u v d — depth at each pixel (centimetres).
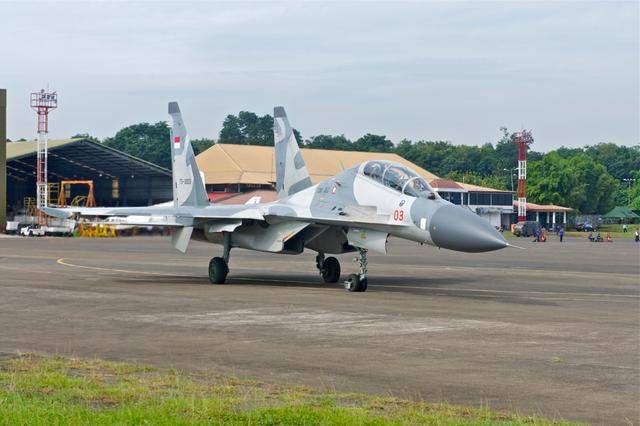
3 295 2955
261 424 1102
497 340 1922
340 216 3247
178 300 2805
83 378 1432
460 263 5416
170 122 4303
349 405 1255
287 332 2042
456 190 15300
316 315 2388
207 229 3625
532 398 1335
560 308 2631
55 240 9650
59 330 2066
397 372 1537
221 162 14550
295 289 3281
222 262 3556
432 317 2350
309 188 3603
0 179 11512
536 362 1642
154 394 1296
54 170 14212
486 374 1521
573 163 19938
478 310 2545
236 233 3616
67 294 3002
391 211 3127
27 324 2178
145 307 2584
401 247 8475
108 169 13925
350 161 15338
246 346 1825
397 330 2081
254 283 3600
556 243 10275
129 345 1833
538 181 19050
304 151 15188
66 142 12481
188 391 1325
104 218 3838
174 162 4284
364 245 3219
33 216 12306
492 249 2830
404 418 1166
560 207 17525
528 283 3725
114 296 2936
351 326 2152
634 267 5112
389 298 2917
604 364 1623
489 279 3944
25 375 1441
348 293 3117
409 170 3219
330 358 1678
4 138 11456
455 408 1251
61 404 1205
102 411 1168
